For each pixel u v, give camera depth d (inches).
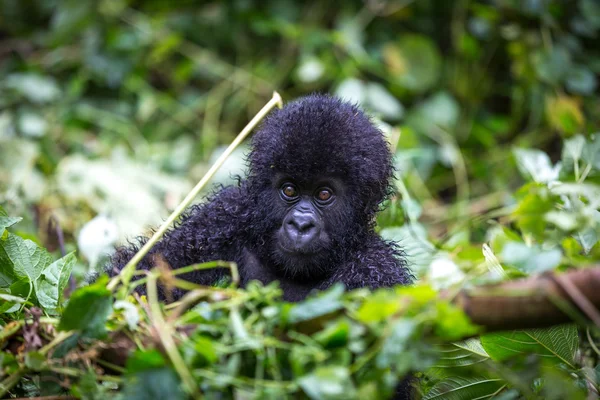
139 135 492.4
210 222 286.4
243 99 508.4
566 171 293.7
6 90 493.4
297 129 265.0
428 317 174.6
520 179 428.8
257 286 194.7
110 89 520.1
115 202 409.7
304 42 502.9
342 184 269.1
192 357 182.9
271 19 515.8
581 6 474.6
